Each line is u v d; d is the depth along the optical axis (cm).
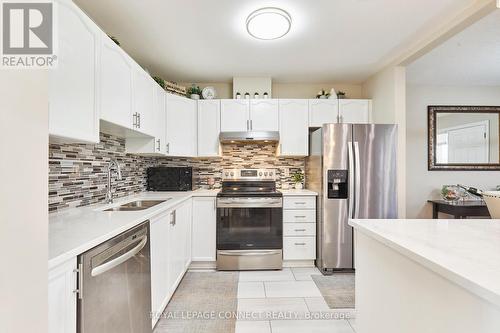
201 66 306
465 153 399
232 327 189
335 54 276
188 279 272
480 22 226
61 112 122
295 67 311
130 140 259
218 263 295
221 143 348
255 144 366
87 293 102
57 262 86
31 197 62
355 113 339
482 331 66
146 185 322
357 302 141
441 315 80
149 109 241
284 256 304
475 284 63
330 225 287
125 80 192
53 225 132
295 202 304
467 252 86
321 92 350
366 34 234
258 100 333
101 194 220
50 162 163
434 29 225
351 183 280
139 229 147
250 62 296
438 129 400
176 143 308
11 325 57
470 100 396
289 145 336
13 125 58
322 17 206
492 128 397
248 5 190
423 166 400
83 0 183
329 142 286
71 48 129
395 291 104
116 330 122
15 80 59
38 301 64
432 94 400
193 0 184
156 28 221
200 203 301
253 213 297
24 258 60
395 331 104
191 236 296
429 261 79
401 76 290
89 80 145
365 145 284
